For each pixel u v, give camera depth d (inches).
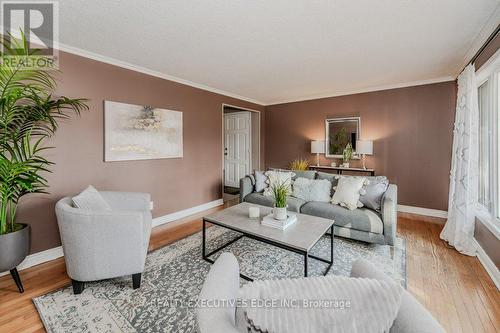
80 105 102.0
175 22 80.0
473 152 97.6
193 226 133.0
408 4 70.3
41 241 93.1
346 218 105.3
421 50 103.0
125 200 97.0
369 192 110.5
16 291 73.6
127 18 77.5
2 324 60.1
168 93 139.0
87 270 69.2
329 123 187.5
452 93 141.8
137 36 89.8
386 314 21.8
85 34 88.0
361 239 103.1
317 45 98.1
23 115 76.4
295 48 101.0
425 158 151.8
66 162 98.7
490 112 92.4
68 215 67.6
